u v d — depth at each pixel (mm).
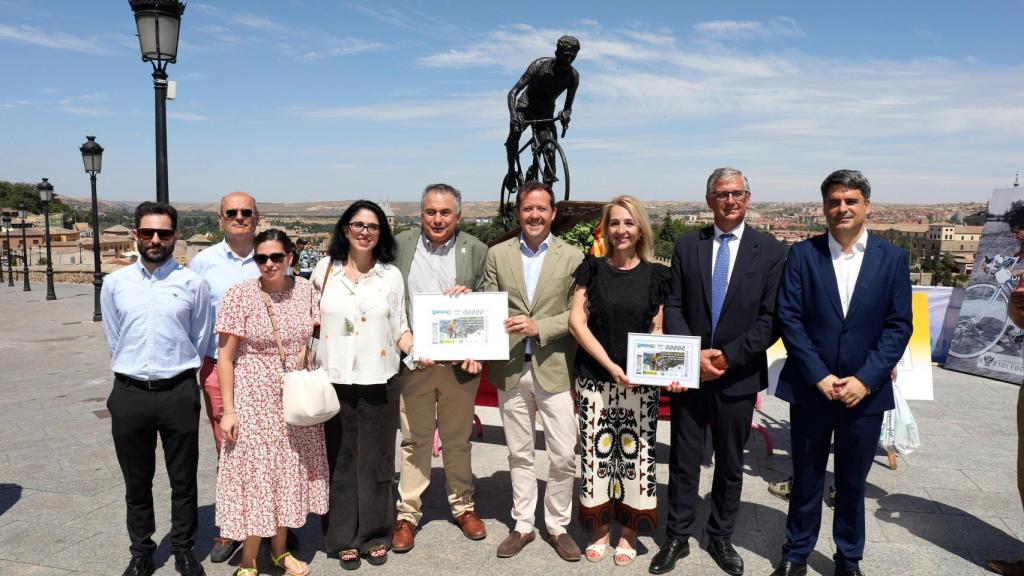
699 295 3281
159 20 5574
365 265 3406
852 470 3053
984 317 8516
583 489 3400
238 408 3109
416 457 3648
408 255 3609
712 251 3309
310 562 3426
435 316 3414
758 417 6352
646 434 3305
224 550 3445
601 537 3443
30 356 10641
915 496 4312
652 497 3328
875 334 2982
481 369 3521
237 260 3773
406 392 3607
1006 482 4570
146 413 3078
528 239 3553
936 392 7465
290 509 3143
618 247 3264
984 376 8344
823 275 3039
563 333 3344
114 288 3096
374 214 3314
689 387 3092
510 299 3508
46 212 21391
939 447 5383
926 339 4777
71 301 21047
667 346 3113
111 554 3477
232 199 3672
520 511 3568
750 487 4484
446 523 3908
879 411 2990
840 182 2943
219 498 3109
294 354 3178
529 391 3518
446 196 3504
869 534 3727
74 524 3865
